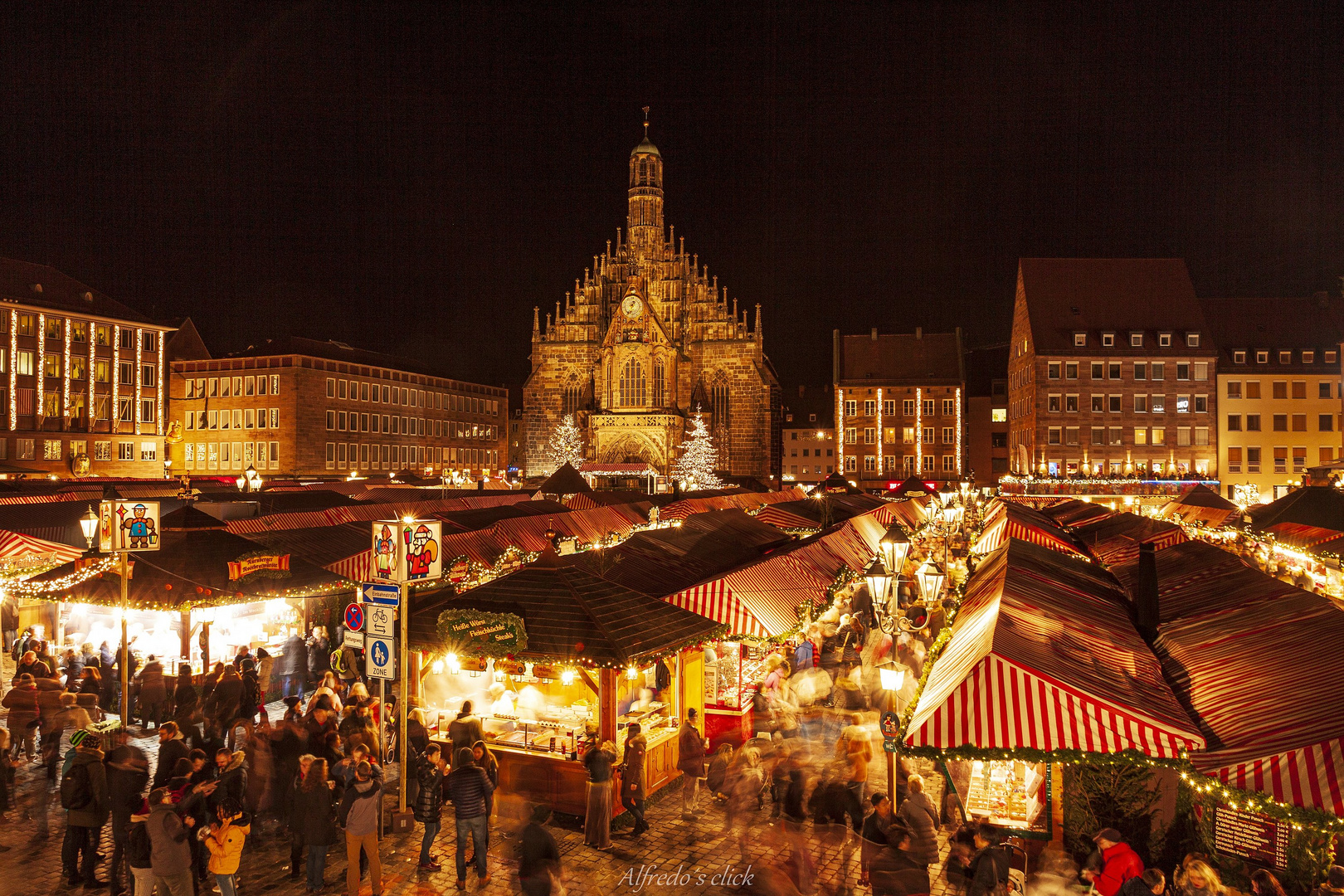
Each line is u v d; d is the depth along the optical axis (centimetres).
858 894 1071
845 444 9975
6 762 1435
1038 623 1090
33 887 1187
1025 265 8719
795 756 1366
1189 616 1223
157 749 1698
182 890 1042
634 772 1337
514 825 1305
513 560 2600
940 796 1470
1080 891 996
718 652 1828
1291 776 745
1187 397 8150
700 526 2472
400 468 9569
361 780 1155
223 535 2136
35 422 7338
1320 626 1023
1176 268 8625
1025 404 8681
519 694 1581
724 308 9988
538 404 10381
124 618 1584
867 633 2367
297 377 8244
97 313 7875
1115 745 851
